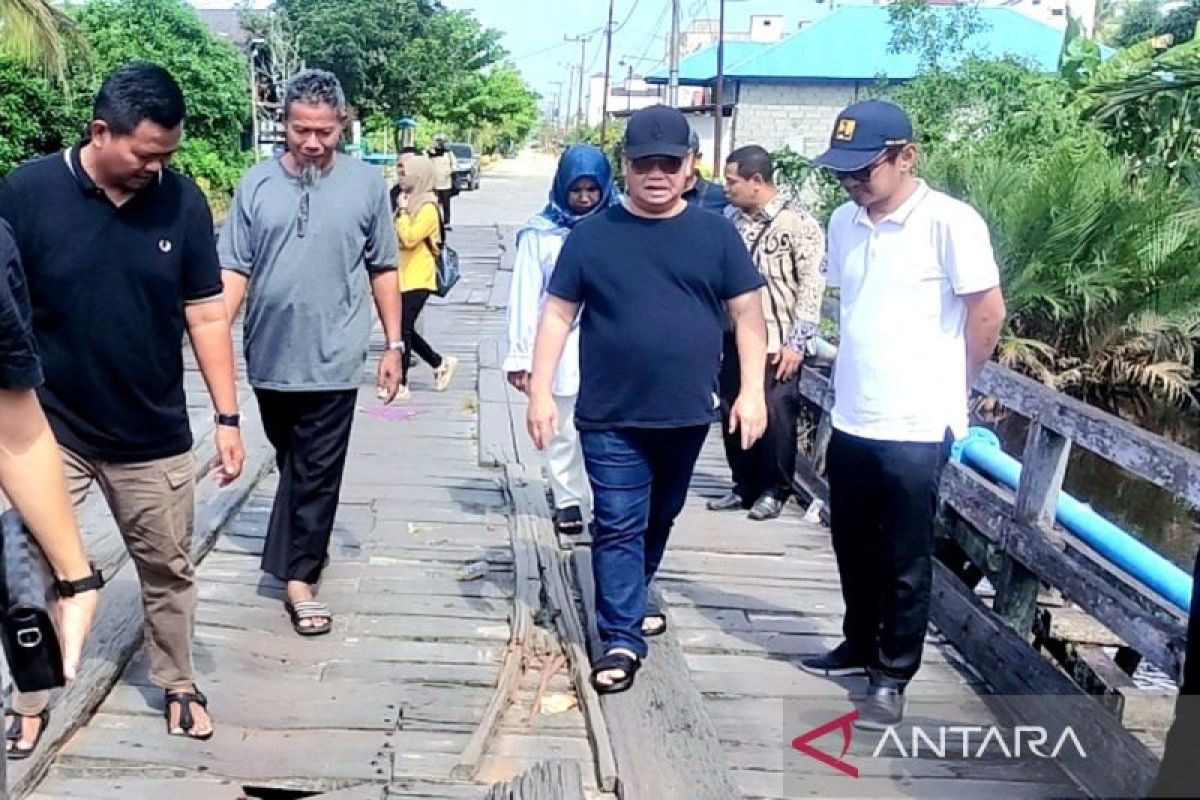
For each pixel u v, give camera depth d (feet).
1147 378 43.04
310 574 14.01
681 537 18.34
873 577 12.62
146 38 71.00
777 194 18.92
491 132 204.95
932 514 11.64
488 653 13.56
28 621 6.68
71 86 52.65
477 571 15.94
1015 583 14.58
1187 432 43.24
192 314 10.78
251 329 13.55
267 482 20.21
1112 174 41.86
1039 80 55.47
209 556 16.33
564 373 16.28
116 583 14.35
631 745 11.32
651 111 11.75
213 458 20.57
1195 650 7.64
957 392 11.50
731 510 19.90
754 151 18.61
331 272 13.37
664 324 11.89
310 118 13.02
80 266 9.75
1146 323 42.01
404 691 12.55
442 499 19.45
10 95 52.54
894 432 11.43
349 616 14.47
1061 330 44.11
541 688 12.71
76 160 9.81
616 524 12.40
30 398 6.80
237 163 77.61
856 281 11.65
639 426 12.09
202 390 27.20
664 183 11.75
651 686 12.57
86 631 7.17
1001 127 51.08
